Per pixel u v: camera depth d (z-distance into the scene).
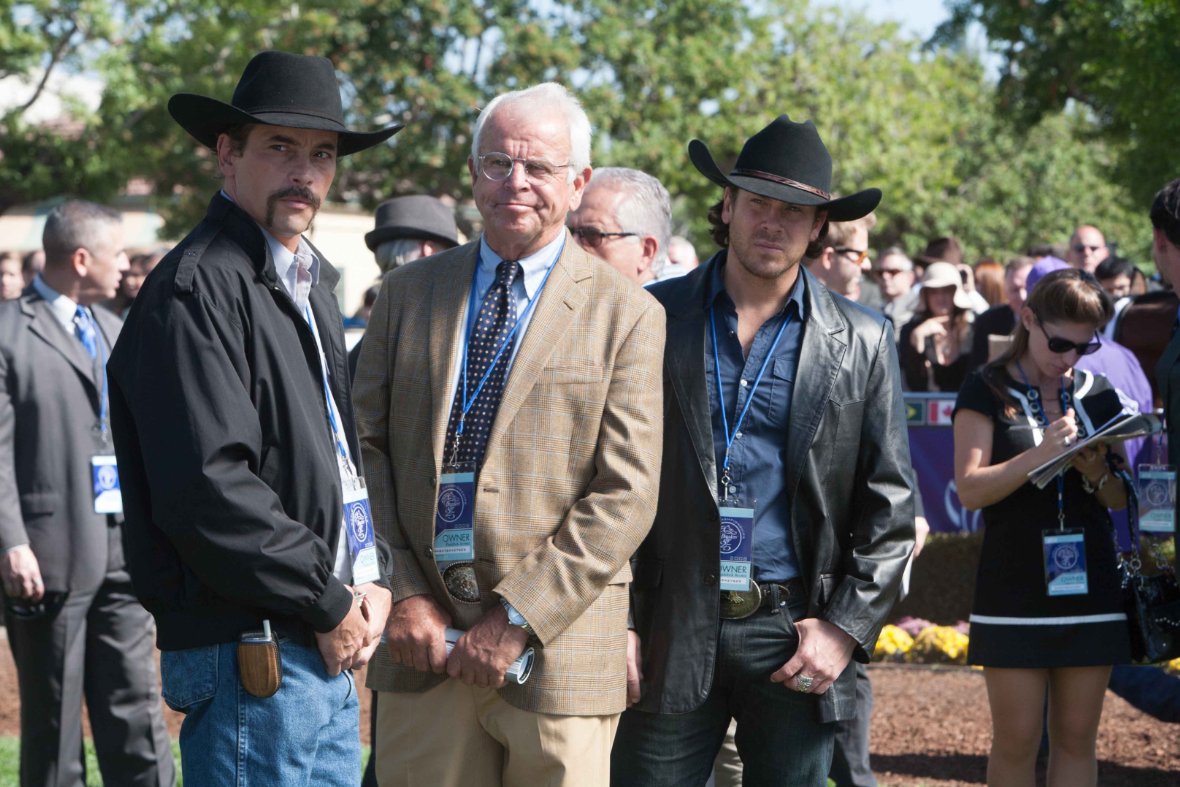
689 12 31.97
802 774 3.74
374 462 3.55
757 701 3.76
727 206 3.95
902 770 6.16
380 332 3.63
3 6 18.23
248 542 2.88
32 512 5.39
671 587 3.72
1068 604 4.46
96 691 5.52
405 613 3.41
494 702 3.43
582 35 29.83
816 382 3.71
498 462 3.39
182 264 3.00
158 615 3.08
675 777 3.79
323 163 3.22
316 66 3.21
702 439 3.72
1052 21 23.55
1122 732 6.64
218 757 3.01
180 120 3.20
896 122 38.41
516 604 3.27
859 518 3.78
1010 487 4.45
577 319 3.48
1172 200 4.19
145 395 2.92
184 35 20.80
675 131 30.19
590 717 3.41
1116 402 4.53
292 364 3.09
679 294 3.91
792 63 35.34
